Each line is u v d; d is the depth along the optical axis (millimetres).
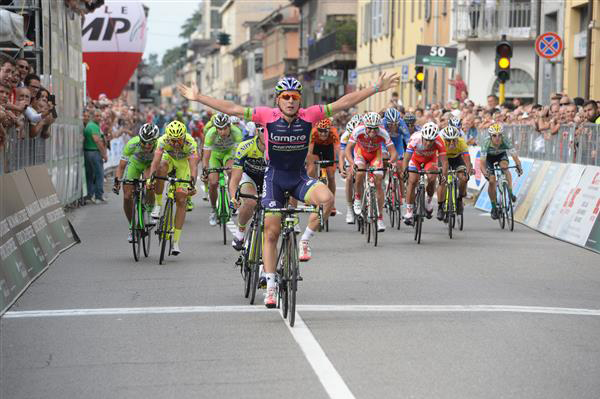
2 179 22000
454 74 82250
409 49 100062
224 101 18453
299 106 18312
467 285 21750
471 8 75938
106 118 53188
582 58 60875
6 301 19125
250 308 18984
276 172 18797
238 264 20812
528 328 16969
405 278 22703
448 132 31688
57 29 39344
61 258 26469
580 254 27656
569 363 14398
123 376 13773
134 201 26031
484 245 29625
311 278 22703
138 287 21578
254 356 14891
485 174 34688
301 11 168500
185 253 27594
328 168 34188
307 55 159875
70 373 13984
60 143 38375
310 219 19547
